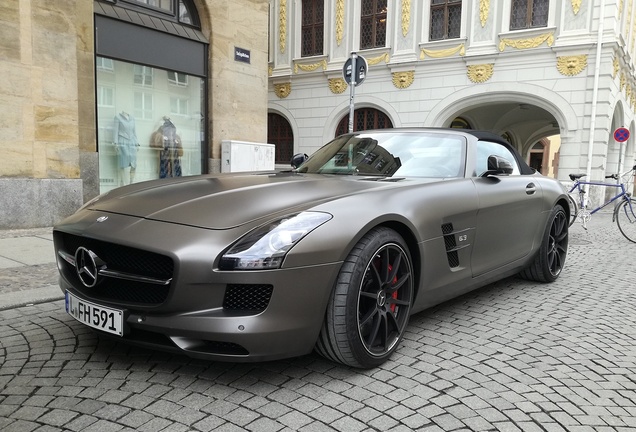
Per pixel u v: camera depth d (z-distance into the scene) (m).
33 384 2.37
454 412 2.18
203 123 10.11
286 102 20.23
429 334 3.20
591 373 2.66
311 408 2.18
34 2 6.65
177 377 2.46
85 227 2.54
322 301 2.35
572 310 3.85
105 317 2.38
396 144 3.84
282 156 21.03
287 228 2.30
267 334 2.21
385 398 2.29
